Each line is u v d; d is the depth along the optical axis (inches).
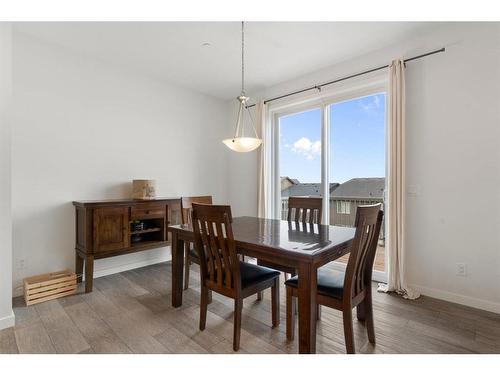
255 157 171.2
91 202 110.1
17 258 104.9
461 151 96.7
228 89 166.2
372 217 65.8
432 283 103.5
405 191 107.9
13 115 104.3
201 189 173.2
